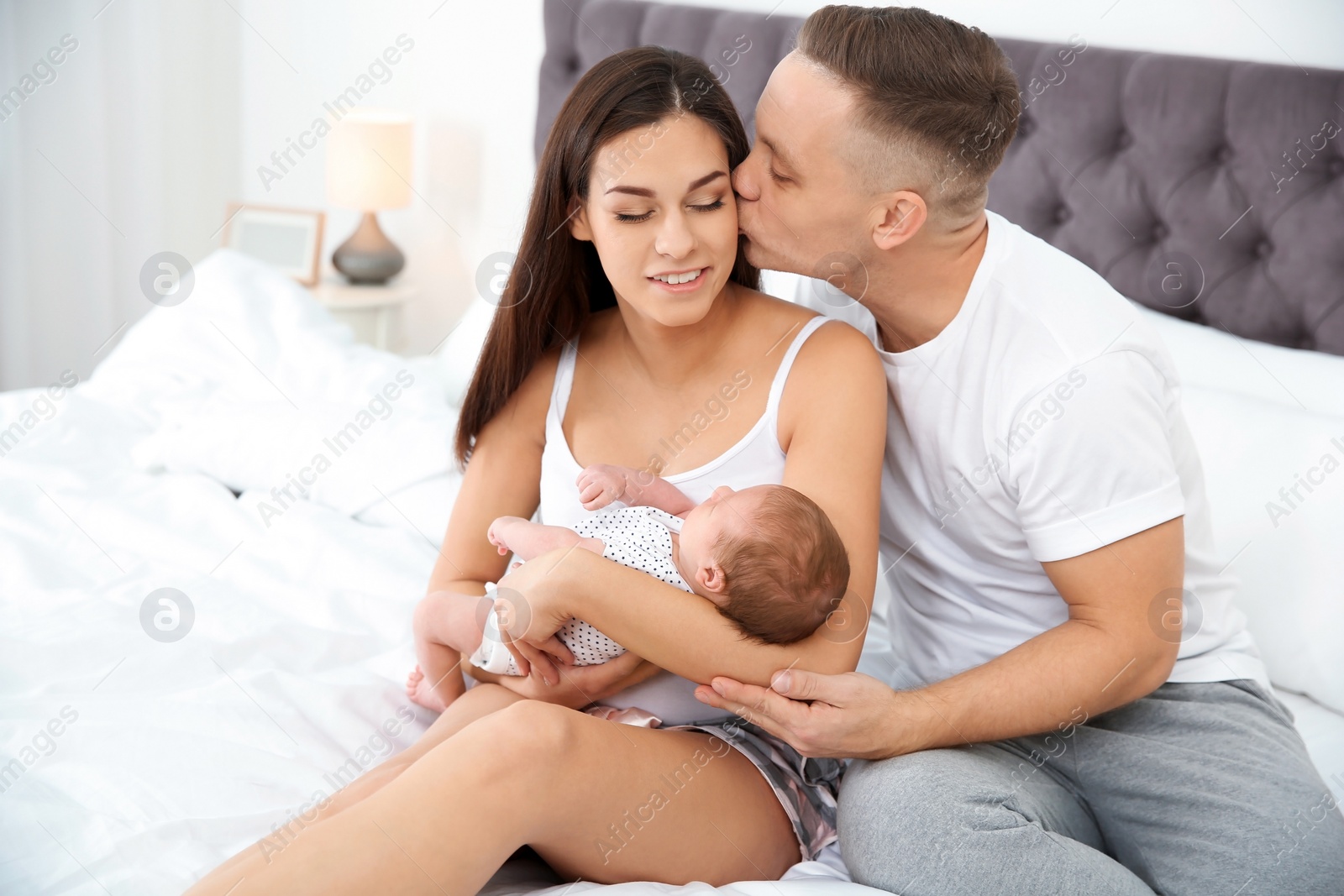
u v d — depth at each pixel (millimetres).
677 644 1059
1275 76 1727
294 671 1361
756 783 1107
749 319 1256
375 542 1709
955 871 978
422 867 877
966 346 1177
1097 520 1102
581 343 1337
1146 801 1139
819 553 1053
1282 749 1145
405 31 3297
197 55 3580
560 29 2707
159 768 1121
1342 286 1711
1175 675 1223
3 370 3379
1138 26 1919
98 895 955
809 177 1134
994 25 2102
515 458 1346
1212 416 1593
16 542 1584
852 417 1166
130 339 2373
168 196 3621
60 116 3307
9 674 1273
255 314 2387
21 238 3299
